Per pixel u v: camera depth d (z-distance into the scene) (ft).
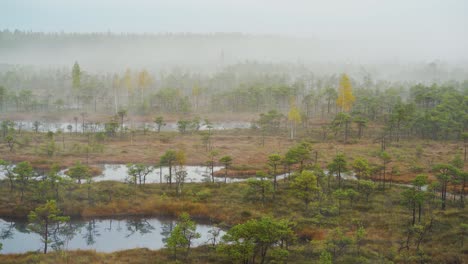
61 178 246.06
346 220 209.67
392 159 338.54
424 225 195.21
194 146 403.34
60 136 438.40
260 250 172.24
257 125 527.81
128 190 259.19
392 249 171.53
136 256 173.88
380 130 461.78
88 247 196.65
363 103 538.06
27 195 242.17
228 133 481.05
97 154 363.15
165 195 253.03
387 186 268.82
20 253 178.60
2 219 221.46
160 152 377.50
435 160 332.19
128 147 394.32
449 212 212.43
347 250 170.81
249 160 352.08
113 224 226.79
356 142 411.95
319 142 419.54
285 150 383.86
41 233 201.77
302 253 171.22
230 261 165.89
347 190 230.48
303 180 228.43
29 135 431.43
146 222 230.48
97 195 248.93
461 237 181.68
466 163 319.47
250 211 226.58
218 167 337.11
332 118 552.41
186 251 178.19
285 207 230.48
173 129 517.55
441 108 453.17
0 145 378.12
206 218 231.09
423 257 161.68
